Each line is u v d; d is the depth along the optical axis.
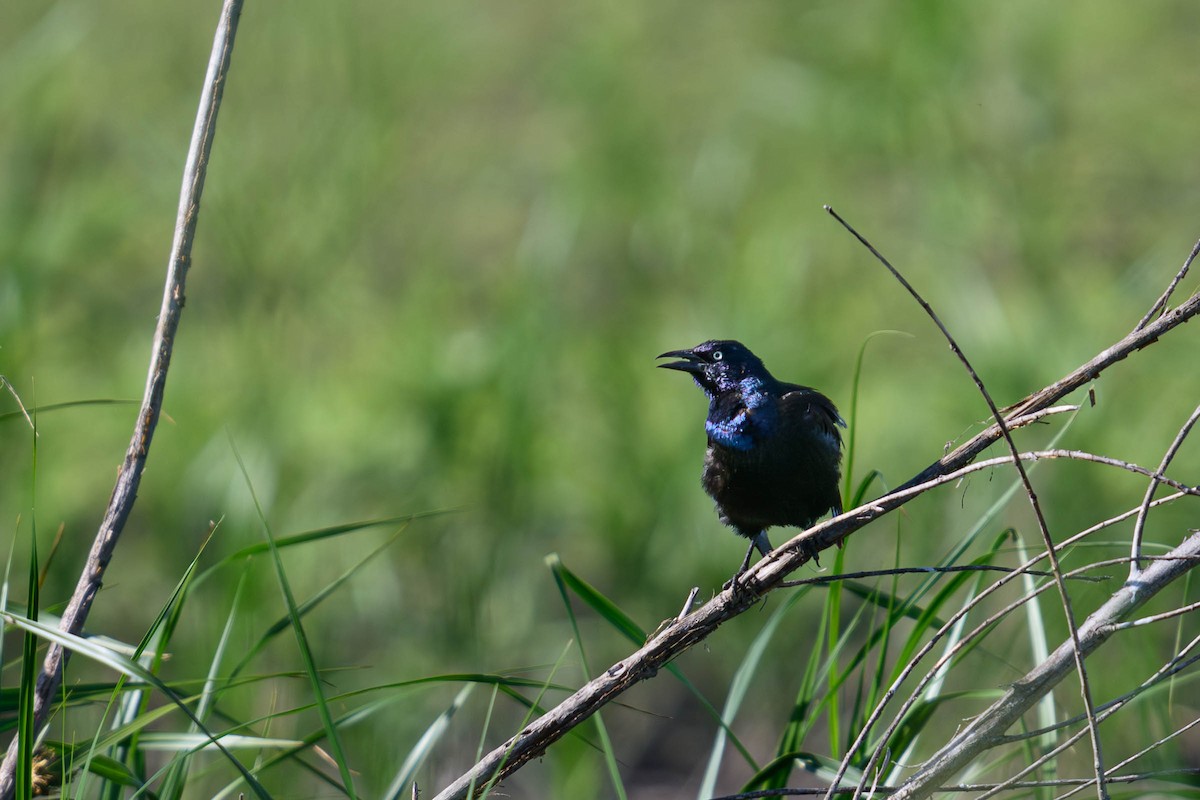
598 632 12.11
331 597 11.84
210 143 6.17
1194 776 6.43
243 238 14.27
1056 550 5.13
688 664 11.91
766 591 5.72
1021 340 13.09
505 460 12.38
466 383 12.99
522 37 19.52
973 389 12.75
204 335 14.78
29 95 15.96
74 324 15.05
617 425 13.16
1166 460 5.02
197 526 12.26
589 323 15.11
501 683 5.84
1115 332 13.22
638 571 12.38
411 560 12.20
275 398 13.07
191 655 10.29
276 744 6.20
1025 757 6.99
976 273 13.95
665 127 17.42
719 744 6.80
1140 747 9.45
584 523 12.78
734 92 17.62
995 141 15.18
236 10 6.25
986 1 15.98
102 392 14.20
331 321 14.96
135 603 12.15
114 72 17.86
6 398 12.70
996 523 11.02
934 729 9.59
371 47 16.78
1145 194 15.32
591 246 16.19
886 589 11.02
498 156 17.94
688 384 14.05
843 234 15.52
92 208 15.60
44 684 5.56
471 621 11.68
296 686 10.21
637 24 19.03
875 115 15.87
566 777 10.55
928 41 15.53
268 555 10.93
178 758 5.75
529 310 13.41
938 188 14.78
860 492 6.53
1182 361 12.65
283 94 16.30
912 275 14.85
